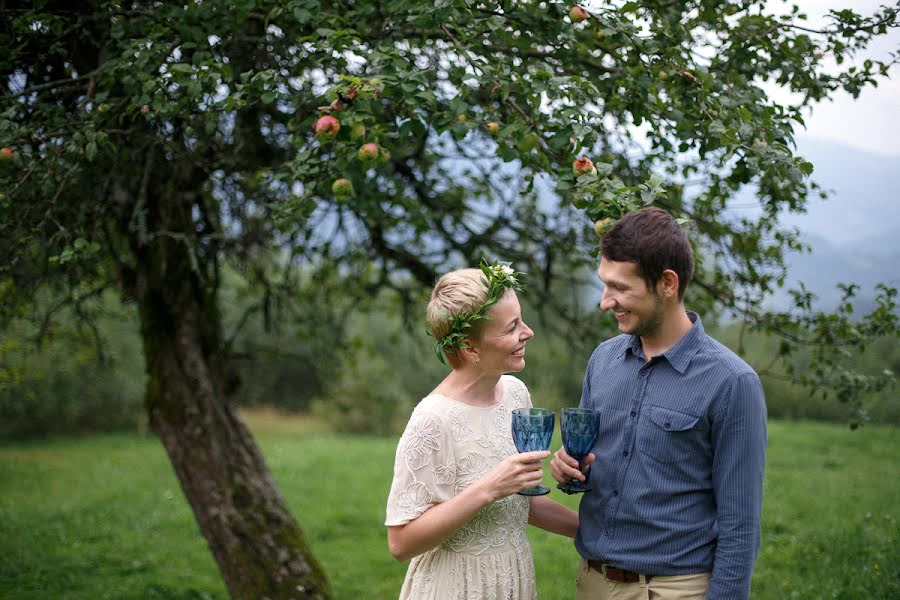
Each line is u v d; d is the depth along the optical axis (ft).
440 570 6.85
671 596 6.33
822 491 25.81
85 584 19.65
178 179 13.42
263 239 15.60
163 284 14.25
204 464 14.23
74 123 9.62
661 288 6.26
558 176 8.09
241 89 8.70
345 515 26.45
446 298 6.72
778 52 9.64
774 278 12.16
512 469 6.31
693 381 6.40
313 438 53.21
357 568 20.63
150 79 9.10
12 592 18.92
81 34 11.10
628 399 6.77
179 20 9.40
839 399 12.00
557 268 18.20
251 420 63.93
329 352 20.90
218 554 14.30
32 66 11.39
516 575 7.05
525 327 6.85
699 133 8.63
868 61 9.81
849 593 15.08
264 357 20.24
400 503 6.60
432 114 8.76
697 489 6.37
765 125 7.89
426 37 9.16
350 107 8.00
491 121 8.68
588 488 6.87
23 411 52.08
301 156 9.11
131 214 13.20
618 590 6.64
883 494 24.70
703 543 6.33
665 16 9.36
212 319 15.17
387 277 18.98
